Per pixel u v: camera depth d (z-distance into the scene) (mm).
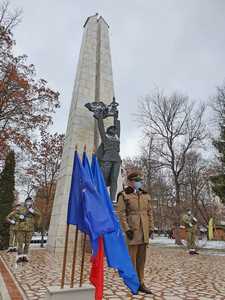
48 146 30312
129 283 4379
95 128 16562
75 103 16797
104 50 18500
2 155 20141
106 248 4250
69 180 15188
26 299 5012
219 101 38406
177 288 6227
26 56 21734
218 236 34031
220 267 9930
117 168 14062
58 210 15008
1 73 20141
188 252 15969
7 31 20297
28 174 30422
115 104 15062
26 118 21391
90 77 17547
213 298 5410
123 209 6004
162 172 39812
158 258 12609
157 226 49438
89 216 3885
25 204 10703
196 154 33156
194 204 35594
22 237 10250
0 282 6414
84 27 19438
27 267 8734
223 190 21641
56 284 6223
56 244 13992
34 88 21891
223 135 22938
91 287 3775
